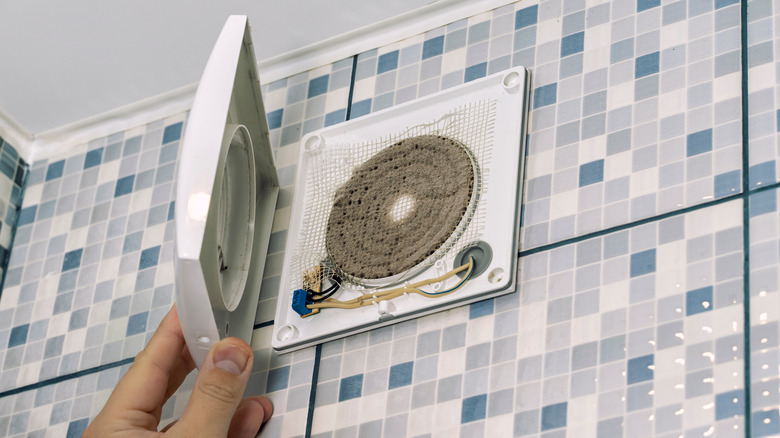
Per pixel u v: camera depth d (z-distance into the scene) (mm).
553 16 1308
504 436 1028
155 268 1389
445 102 1284
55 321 1407
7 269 1495
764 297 982
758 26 1148
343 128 1337
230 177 1232
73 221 1505
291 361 1196
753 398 940
